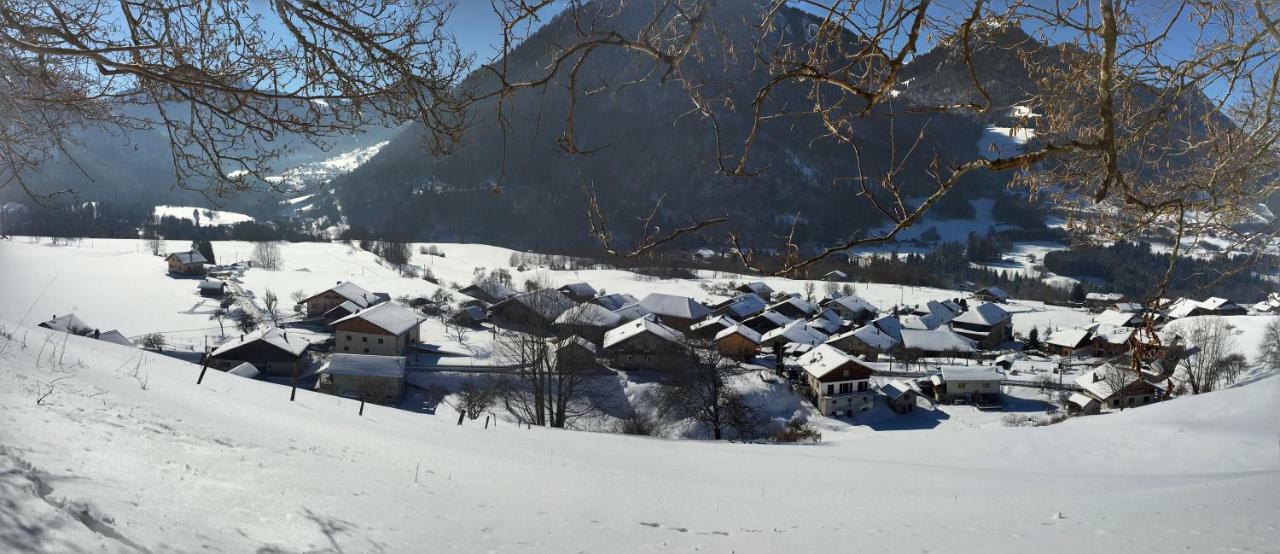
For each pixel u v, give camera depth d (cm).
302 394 1984
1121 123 435
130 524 442
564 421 3678
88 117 578
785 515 1088
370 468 1030
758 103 309
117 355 1720
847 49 308
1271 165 432
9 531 336
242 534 538
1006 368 5728
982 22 346
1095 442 2427
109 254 8969
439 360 5038
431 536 706
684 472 1591
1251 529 802
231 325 5859
